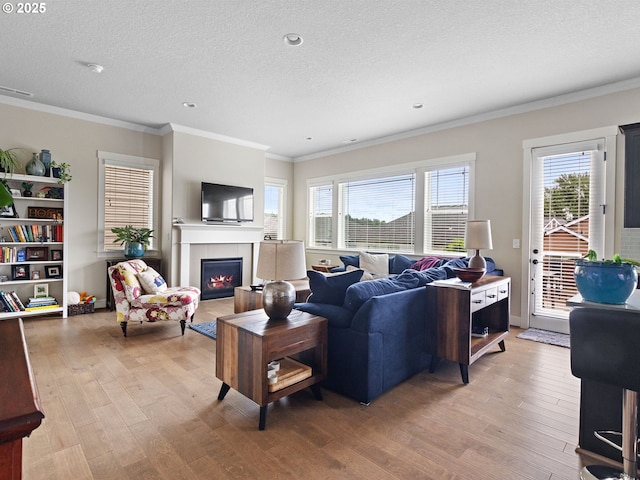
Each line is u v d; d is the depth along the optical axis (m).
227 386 2.34
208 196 5.49
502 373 2.87
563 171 3.97
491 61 3.22
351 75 3.53
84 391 2.46
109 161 5.05
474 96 4.03
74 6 2.48
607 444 1.76
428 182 5.26
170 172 5.27
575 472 1.67
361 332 2.32
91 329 3.97
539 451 1.84
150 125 5.31
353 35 2.82
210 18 2.62
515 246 4.32
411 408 2.29
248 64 3.32
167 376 2.74
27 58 3.25
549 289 4.09
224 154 5.82
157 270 5.24
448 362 3.15
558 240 4.01
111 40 2.93
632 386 1.34
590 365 1.43
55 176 4.42
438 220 5.13
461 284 2.74
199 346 3.45
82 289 4.86
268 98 4.17
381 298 2.38
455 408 2.29
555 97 3.99
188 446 1.85
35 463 1.70
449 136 4.97
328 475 1.64
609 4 2.40
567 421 2.14
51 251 4.52
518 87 3.77
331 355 2.51
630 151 2.51
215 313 4.82
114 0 2.42
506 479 1.62
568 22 2.61
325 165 6.83
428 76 3.54
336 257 6.57
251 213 6.09
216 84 3.78
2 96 4.19
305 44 2.96
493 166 4.52
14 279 4.23
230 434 1.97
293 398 2.42
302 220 7.32
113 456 1.76
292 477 1.62
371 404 2.33
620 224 3.58
